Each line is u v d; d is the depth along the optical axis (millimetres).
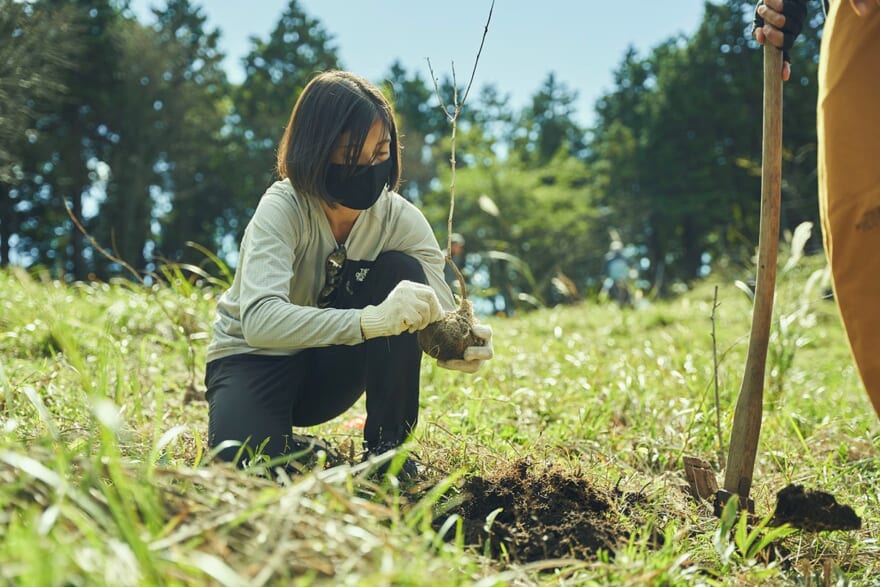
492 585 1615
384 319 2312
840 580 2027
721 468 3160
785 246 9258
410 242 2861
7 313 5242
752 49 36281
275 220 2570
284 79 43125
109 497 1488
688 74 37062
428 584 1422
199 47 35094
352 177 2496
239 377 2666
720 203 34719
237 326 2695
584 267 37594
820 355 7105
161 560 1401
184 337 4398
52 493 1598
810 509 2215
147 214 33000
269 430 2582
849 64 2064
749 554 2209
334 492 1651
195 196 37875
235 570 1469
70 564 1324
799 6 2354
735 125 35031
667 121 37188
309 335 2367
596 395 4238
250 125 40688
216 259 4855
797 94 32281
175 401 3896
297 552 1530
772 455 3266
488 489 2336
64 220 33281
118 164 32281
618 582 1801
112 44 32781
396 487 1940
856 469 3260
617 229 38031
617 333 8320
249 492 1725
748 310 9047
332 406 2957
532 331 8219
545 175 42000
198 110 35062
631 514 2371
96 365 3881
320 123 2436
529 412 4184
